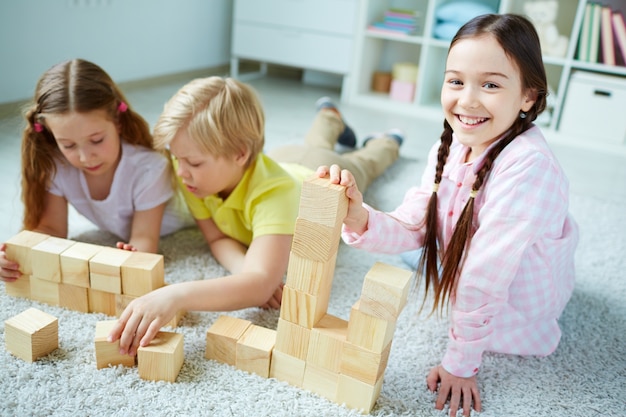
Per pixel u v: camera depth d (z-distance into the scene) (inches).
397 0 121.3
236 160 42.4
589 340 40.9
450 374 33.9
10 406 29.4
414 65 116.7
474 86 31.1
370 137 78.7
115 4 97.0
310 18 114.5
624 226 62.0
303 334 31.7
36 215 45.7
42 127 42.8
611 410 33.9
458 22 105.7
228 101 41.5
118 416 29.2
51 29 86.0
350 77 115.1
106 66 98.7
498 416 32.6
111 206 46.8
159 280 37.8
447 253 34.5
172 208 50.7
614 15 95.2
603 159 91.0
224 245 46.9
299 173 50.9
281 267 39.9
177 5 112.3
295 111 101.1
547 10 99.0
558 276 37.7
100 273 36.7
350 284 45.5
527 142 32.6
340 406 31.6
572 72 102.2
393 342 38.5
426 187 39.3
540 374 36.8
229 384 32.4
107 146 42.8
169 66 114.7
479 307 32.7
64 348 34.3
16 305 38.2
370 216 34.5
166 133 40.4
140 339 32.3
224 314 38.8
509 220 31.4
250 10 118.7
